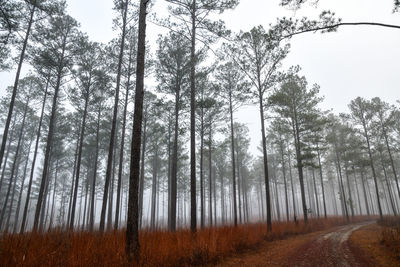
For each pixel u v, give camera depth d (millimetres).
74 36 15641
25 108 23594
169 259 5738
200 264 6324
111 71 16047
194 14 11141
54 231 5754
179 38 14844
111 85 15383
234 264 6535
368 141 24141
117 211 15125
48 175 27359
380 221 18922
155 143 25344
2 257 3924
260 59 14461
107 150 25438
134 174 6098
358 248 8453
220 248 7352
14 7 9312
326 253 7828
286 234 13617
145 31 7469
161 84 15570
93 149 26609
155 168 30078
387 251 7543
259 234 11180
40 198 13273
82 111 18062
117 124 24469
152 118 21344
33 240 4996
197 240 7078
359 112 24234
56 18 15117
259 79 15016
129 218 5715
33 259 4027
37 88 20469
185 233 8086
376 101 23906
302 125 19375
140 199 22469
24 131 27391
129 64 15766
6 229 5066
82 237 5656
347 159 26375
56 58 14961
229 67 17844
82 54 15875
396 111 24531
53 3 12117
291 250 8656
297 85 19188
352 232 13672
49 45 14617
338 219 23719
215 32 10758
